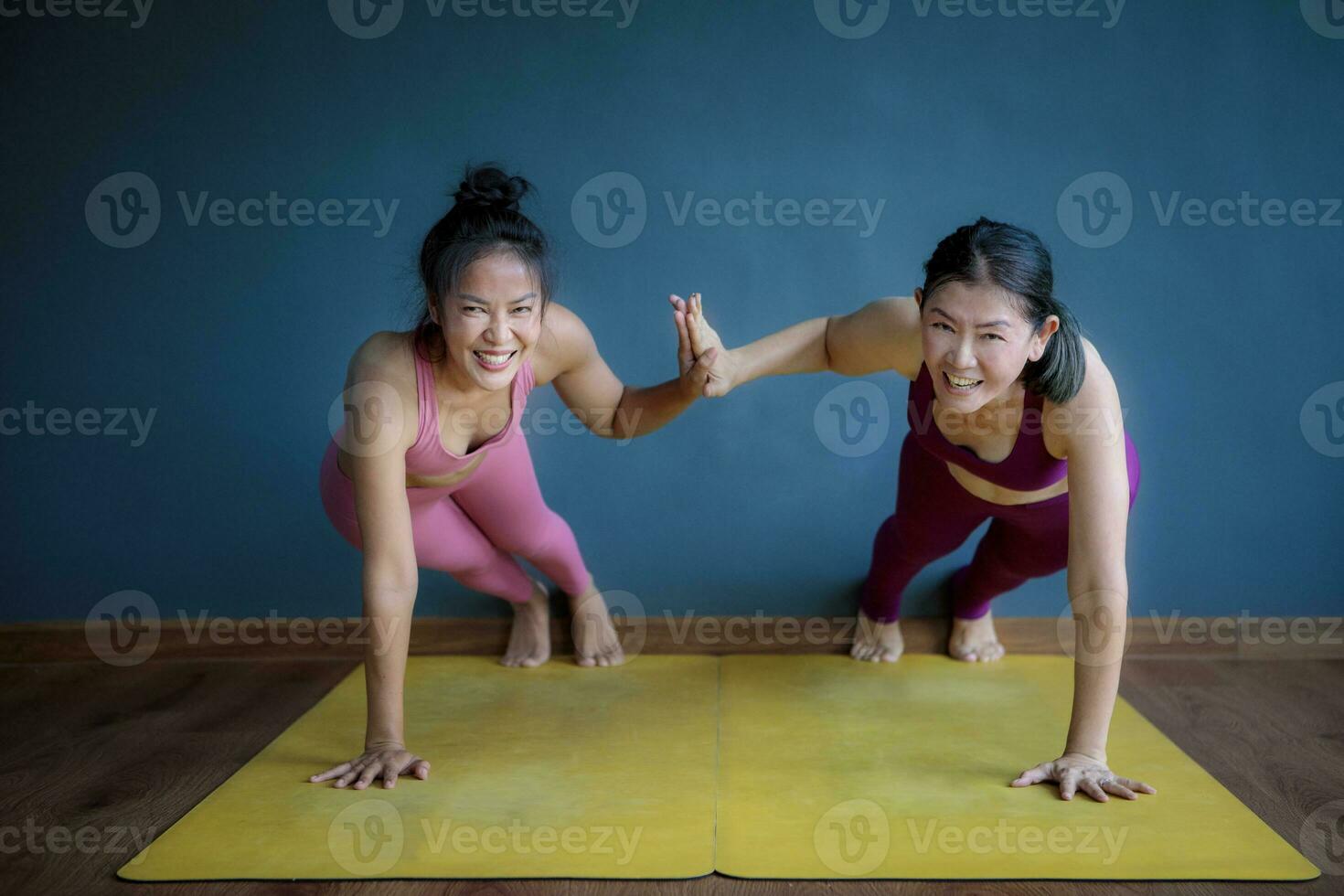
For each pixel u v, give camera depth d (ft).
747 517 9.46
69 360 9.43
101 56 9.14
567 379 7.81
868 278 9.19
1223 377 9.21
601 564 9.55
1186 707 8.20
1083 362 6.36
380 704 7.07
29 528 9.57
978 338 5.98
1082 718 6.84
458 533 8.27
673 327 9.28
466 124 9.16
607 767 7.20
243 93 9.16
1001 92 9.02
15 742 7.75
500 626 9.57
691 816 6.48
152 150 9.22
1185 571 9.39
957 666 9.13
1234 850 6.01
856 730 7.78
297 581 9.58
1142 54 8.95
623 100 9.10
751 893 5.67
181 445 9.49
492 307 6.36
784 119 9.09
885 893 5.66
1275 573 9.36
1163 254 9.10
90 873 5.93
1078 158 9.04
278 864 5.96
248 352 9.39
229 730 7.95
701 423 9.38
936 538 8.20
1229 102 8.96
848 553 9.46
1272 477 9.29
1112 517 6.56
